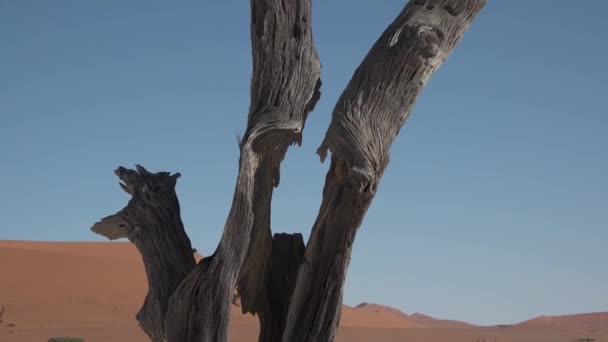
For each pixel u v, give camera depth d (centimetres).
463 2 909
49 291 7294
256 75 933
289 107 920
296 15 929
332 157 923
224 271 902
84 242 10075
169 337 930
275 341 1006
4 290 7100
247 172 901
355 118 886
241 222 901
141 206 991
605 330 9744
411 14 909
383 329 7412
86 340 4353
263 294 1005
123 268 8338
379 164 893
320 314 917
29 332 4900
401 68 892
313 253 927
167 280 980
